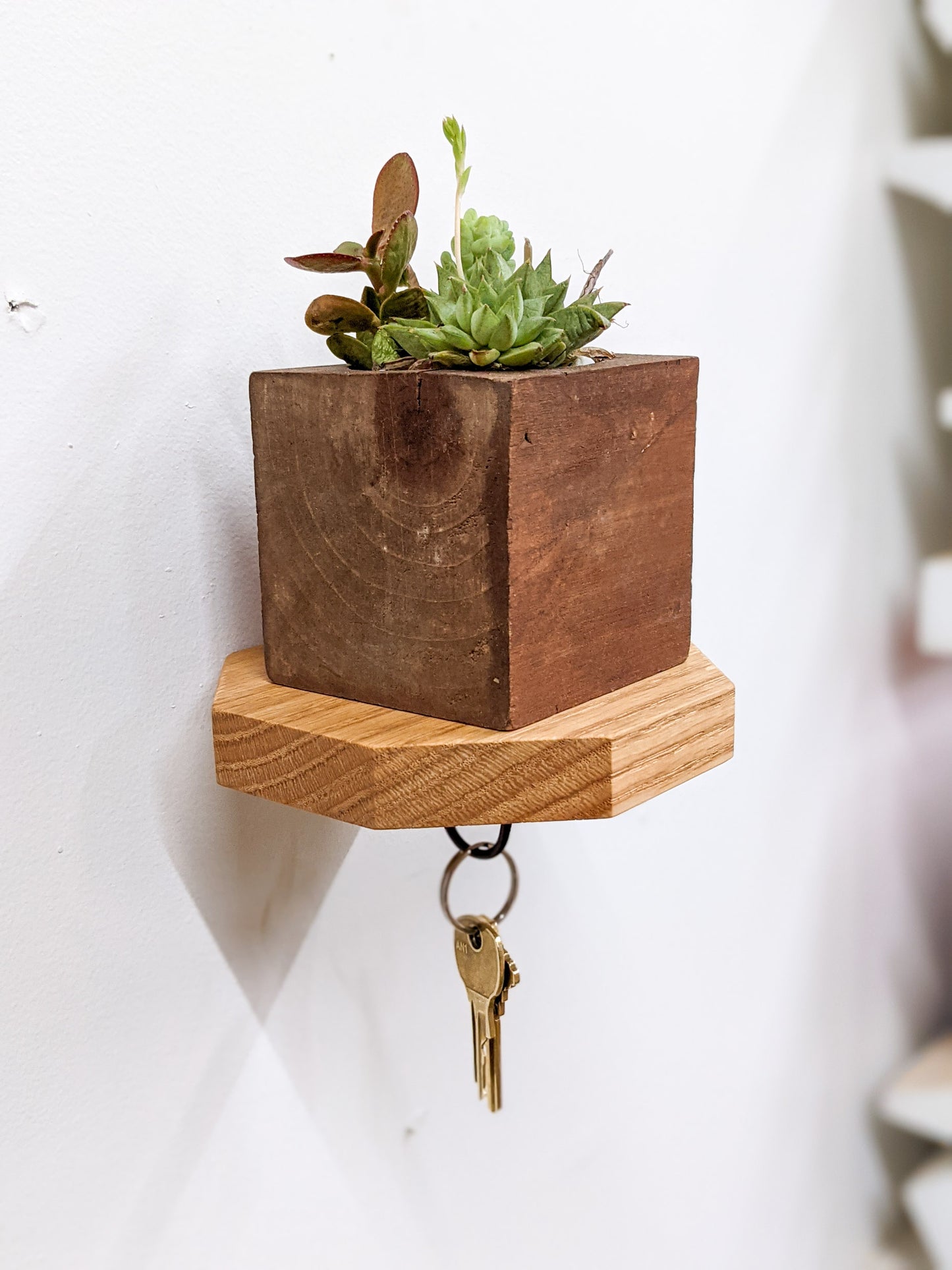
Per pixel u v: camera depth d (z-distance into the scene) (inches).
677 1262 31.9
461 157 17.0
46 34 16.6
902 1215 41.5
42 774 17.9
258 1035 21.7
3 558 17.1
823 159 30.7
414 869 24.1
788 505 31.3
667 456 17.3
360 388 15.6
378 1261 24.5
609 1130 29.4
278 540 17.3
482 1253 26.6
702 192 27.3
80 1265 19.5
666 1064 30.8
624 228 25.6
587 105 24.4
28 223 16.8
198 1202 21.2
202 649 19.8
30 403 17.1
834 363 32.3
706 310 27.8
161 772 19.5
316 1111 23.0
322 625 17.1
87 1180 19.4
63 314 17.3
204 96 18.5
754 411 29.6
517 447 14.4
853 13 31.0
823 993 36.1
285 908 21.8
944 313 37.4
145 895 19.6
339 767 15.3
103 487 18.1
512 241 17.4
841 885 36.2
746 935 32.7
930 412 37.4
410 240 16.2
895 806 38.4
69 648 18.0
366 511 16.0
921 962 40.9
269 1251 22.5
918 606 35.6
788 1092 35.2
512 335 15.0
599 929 28.2
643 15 25.2
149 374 18.4
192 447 19.1
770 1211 35.2
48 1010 18.5
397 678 16.4
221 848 20.6
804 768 33.8
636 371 16.3
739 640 30.5
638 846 28.8
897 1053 40.2
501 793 15.1
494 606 15.0
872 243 33.2
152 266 18.2
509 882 25.9
